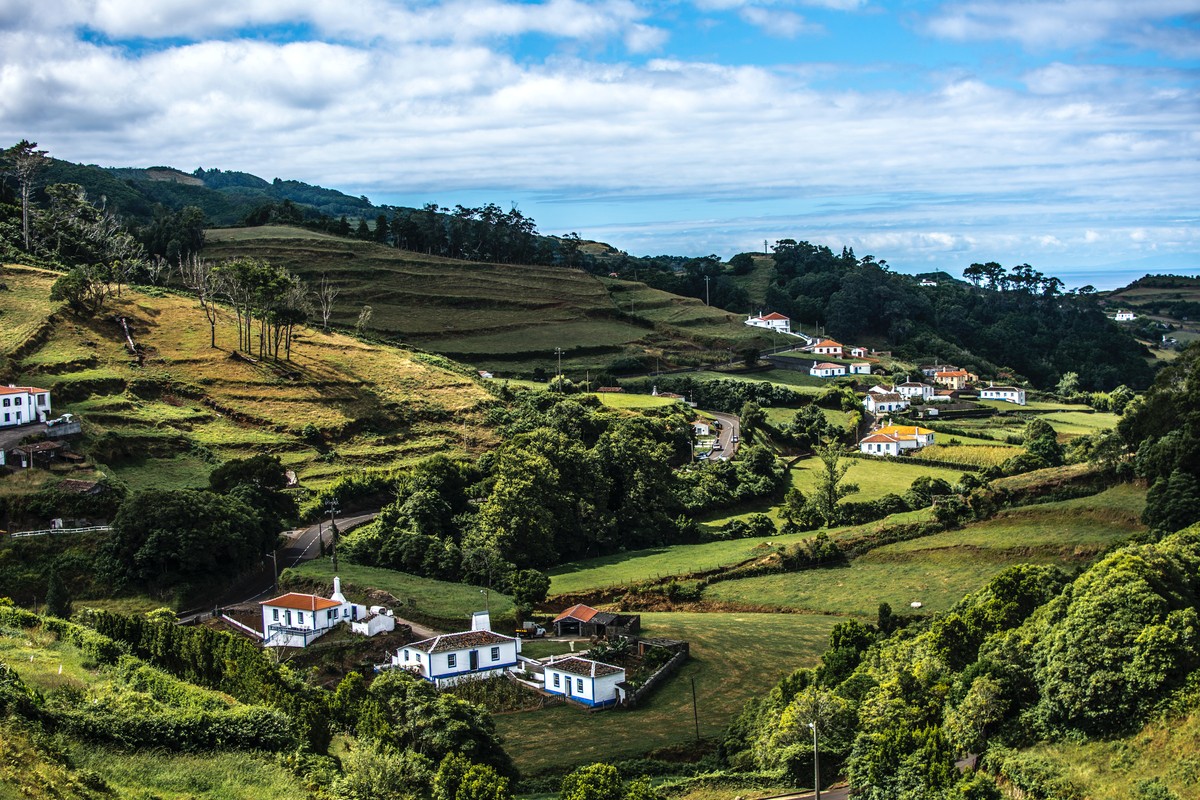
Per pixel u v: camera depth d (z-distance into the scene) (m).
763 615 135.38
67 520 133.25
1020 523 150.12
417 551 143.38
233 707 68.94
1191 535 101.19
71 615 113.44
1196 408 150.62
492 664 110.38
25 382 166.38
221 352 199.88
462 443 187.75
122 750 60.47
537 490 156.75
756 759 85.56
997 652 84.62
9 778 50.25
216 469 153.00
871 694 84.19
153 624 84.25
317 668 108.38
